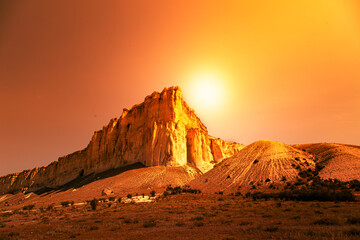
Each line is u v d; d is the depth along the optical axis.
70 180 154.12
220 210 27.78
